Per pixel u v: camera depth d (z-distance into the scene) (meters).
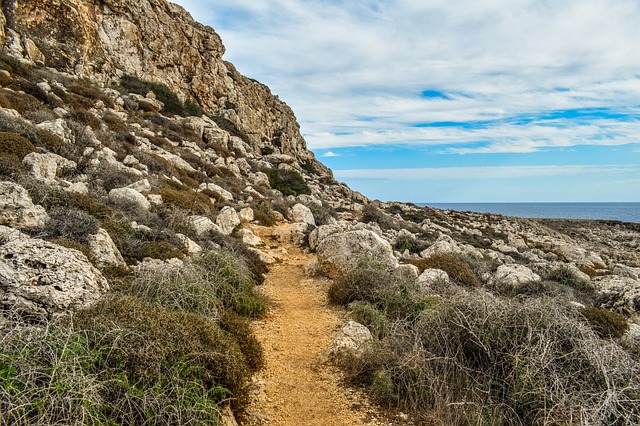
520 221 59.47
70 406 3.18
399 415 5.00
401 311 8.34
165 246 9.78
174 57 42.53
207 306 6.42
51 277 5.14
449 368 5.56
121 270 7.45
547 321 5.71
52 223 7.71
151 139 26.41
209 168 27.02
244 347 6.03
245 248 13.29
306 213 23.09
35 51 27.30
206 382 4.47
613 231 68.19
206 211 16.38
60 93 23.14
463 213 58.41
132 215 11.41
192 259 9.23
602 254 36.38
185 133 32.88
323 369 6.16
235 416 4.72
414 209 50.28
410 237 20.95
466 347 5.96
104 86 33.00
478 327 5.91
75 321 4.39
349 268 11.05
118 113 27.69
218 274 8.84
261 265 12.84
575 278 14.74
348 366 6.09
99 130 20.94
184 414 3.80
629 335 8.59
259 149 50.09
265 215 20.89
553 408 4.51
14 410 2.98
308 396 5.39
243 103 52.12
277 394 5.42
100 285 5.82
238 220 16.77
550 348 5.24
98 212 9.91
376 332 7.21
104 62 34.19
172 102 38.94
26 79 22.59
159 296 6.25
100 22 35.59
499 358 5.56
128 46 37.78
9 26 26.59
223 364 4.71
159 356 4.13
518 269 14.06
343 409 5.11
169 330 4.62
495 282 12.96
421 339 6.13
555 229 66.69
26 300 4.80
